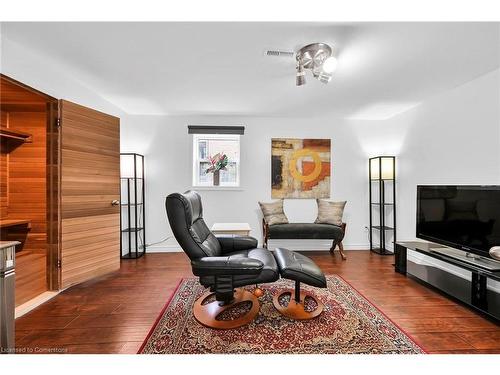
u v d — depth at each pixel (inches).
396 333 69.2
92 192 108.5
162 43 75.7
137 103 133.0
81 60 86.7
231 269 67.9
